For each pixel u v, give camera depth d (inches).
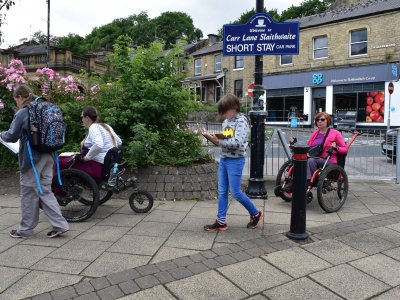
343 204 215.8
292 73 1081.4
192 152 261.3
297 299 110.5
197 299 109.3
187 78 279.7
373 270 130.6
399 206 215.5
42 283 117.2
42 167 154.7
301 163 156.5
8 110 271.1
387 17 899.4
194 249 145.9
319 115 218.8
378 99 919.0
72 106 256.8
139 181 229.5
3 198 227.6
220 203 168.4
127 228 171.3
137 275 123.0
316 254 143.3
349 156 299.4
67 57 1041.5
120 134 251.6
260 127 226.2
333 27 995.9
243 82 1293.1
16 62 274.5
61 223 158.7
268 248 148.2
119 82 261.7
